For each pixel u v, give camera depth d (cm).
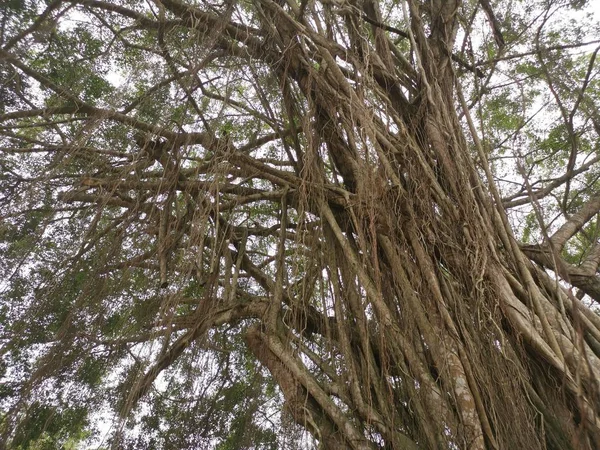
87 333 496
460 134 488
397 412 381
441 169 468
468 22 714
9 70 536
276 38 559
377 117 502
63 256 561
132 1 598
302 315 494
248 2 613
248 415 475
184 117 538
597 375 337
